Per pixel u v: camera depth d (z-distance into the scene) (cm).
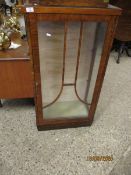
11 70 122
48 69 106
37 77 102
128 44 254
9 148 118
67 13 82
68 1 81
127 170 109
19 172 105
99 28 96
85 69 113
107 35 93
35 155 114
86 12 83
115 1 190
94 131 133
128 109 157
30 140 124
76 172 107
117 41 247
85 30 95
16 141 122
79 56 104
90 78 119
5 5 161
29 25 83
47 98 120
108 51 100
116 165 112
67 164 111
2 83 127
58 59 103
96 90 117
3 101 157
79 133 131
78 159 114
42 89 113
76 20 86
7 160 111
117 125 140
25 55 122
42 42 93
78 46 100
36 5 79
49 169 108
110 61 232
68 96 125
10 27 143
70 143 123
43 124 127
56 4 81
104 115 148
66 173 106
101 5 84
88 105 129
